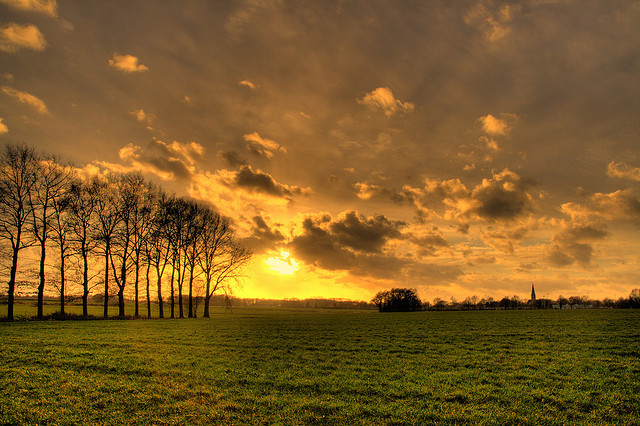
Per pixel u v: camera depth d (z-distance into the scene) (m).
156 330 38.59
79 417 12.84
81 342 28.05
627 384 17.47
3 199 46.34
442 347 28.80
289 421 12.74
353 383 17.56
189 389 16.23
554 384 17.50
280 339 33.19
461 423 12.69
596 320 50.94
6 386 16.02
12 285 46.91
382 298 142.00
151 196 61.47
